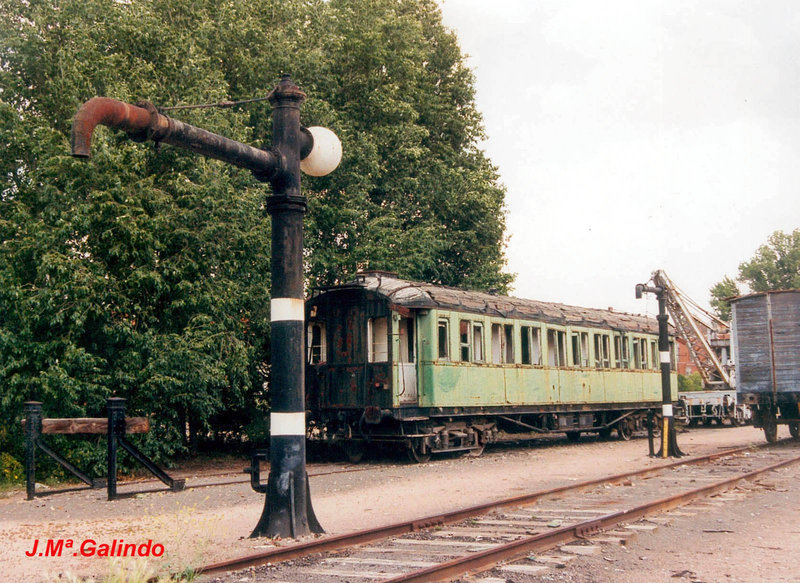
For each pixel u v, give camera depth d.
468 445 21.91
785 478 15.20
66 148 17.88
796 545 8.77
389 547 8.70
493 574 7.30
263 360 22.86
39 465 17.25
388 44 28.42
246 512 11.93
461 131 33.12
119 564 7.81
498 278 32.38
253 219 20.64
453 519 10.23
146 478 17.72
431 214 30.05
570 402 25.45
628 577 7.26
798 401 24.34
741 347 25.55
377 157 26.50
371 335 20.53
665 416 20.33
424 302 20.09
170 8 22.67
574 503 11.98
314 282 25.17
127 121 7.95
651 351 31.36
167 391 18.22
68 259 16.94
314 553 8.34
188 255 19.30
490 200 31.42
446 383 20.38
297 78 24.70
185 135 8.48
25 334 17.02
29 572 7.95
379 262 25.33
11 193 19.58
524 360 23.78
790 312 24.89
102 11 20.91
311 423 21.50
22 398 16.94
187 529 9.85
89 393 17.22
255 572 7.57
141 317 18.78
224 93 20.75
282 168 9.63
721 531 9.62
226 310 19.86
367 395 20.12
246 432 23.12
